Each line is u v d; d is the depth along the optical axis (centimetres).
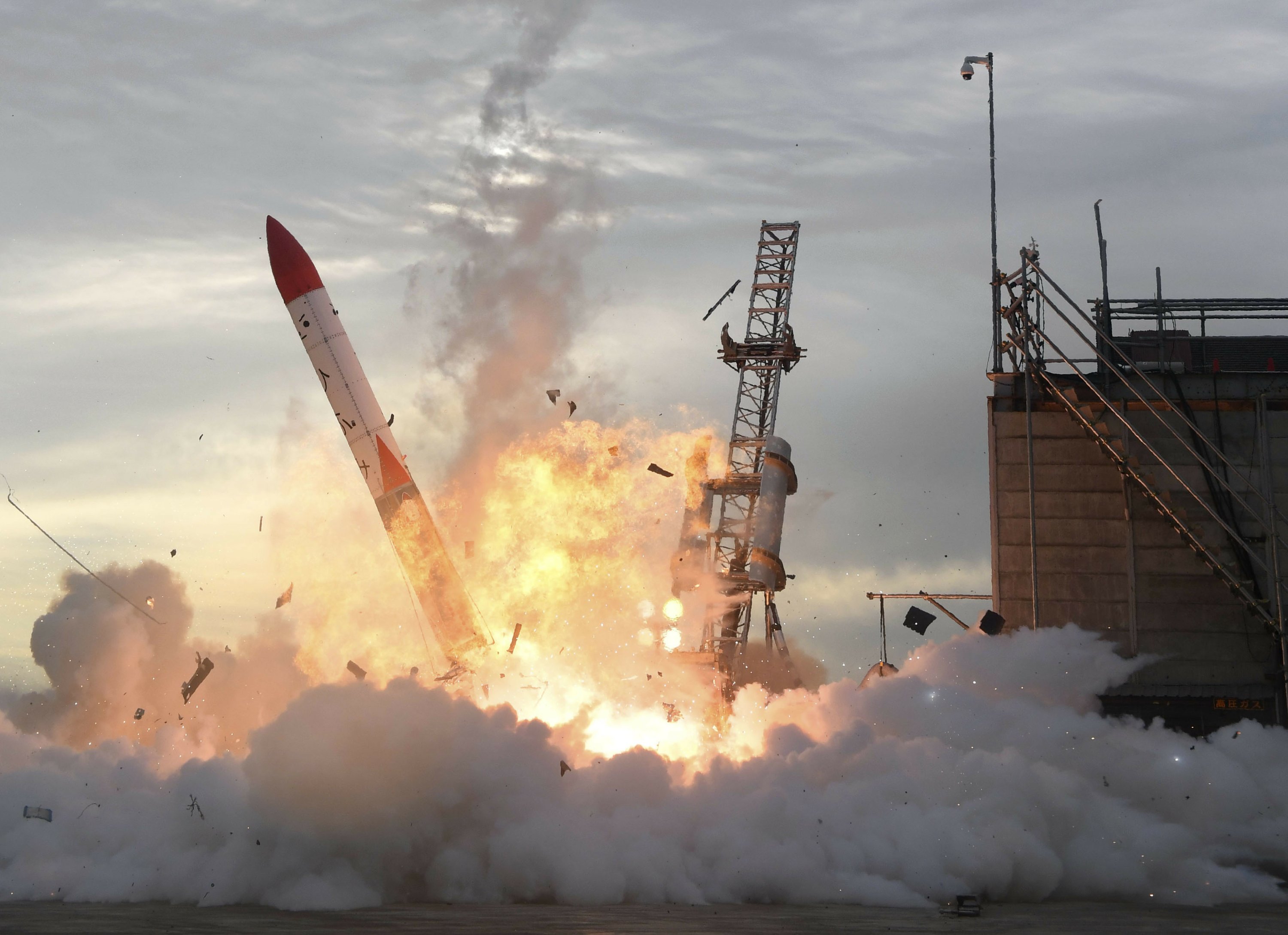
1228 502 3678
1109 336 3916
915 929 2106
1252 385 3738
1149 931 2116
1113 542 3703
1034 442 3775
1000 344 3878
